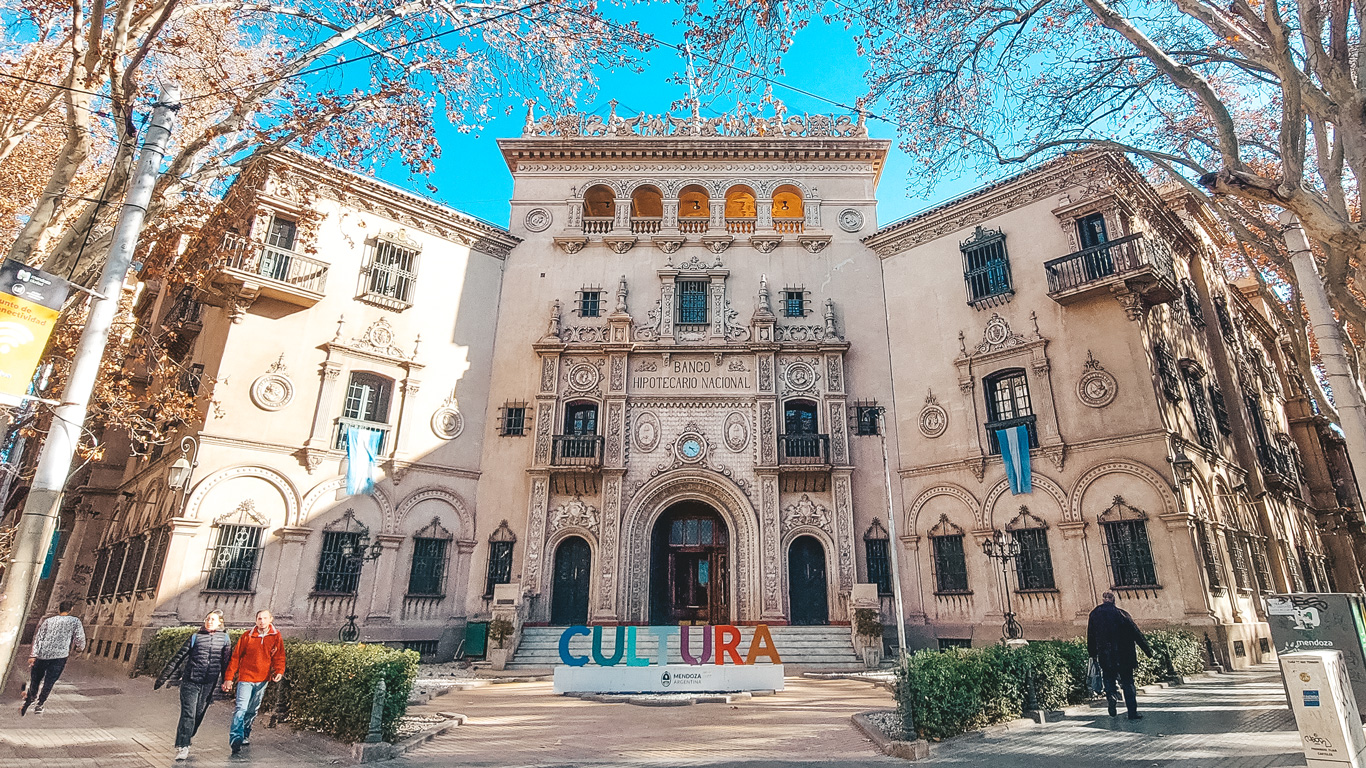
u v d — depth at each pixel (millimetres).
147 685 14562
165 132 8539
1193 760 7301
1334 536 27484
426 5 11844
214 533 17578
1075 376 18938
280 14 11680
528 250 25203
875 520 21719
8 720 10000
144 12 10672
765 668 13555
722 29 10992
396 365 21406
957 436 20953
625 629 13727
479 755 8312
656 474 22359
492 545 21688
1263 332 29750
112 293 7789
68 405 7328
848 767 7582
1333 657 5730
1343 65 8430
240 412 18422
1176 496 16625
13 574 6742
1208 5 10047
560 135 26734
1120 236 18703
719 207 25906
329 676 9078
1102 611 10484
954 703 8820
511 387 23375
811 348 23312
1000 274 21141
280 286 19016
